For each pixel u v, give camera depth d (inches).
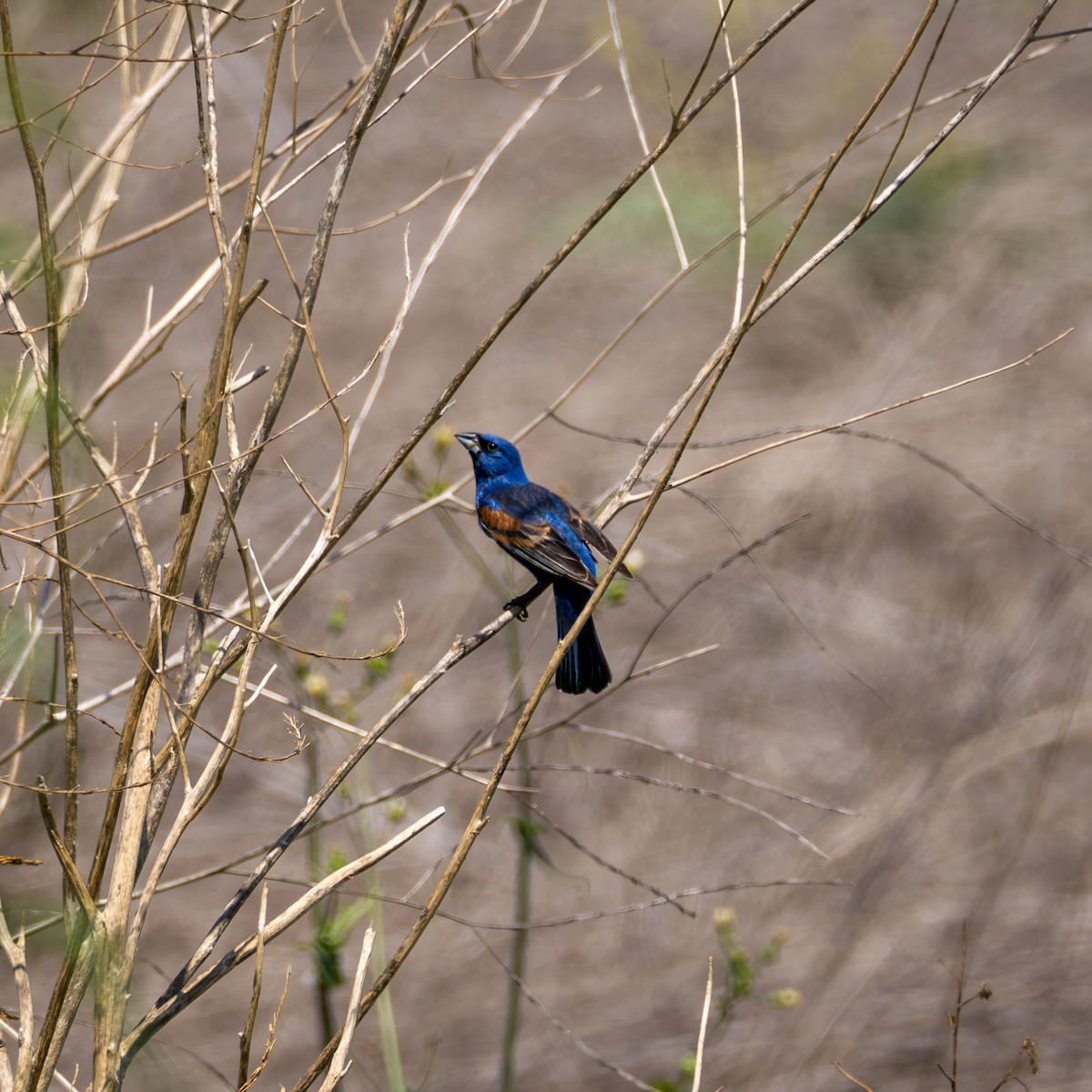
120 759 152.2
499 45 1150.3
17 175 596.1
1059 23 1127.0
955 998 464.1
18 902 192.2
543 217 995.9
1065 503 709.3
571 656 296.8
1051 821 543.2
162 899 532.7
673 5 1110.4
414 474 313.3
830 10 1160.8
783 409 817.5
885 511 724.7
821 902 519.2
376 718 599.2
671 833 564.7
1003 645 628.7
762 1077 437.7
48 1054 147.4
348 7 981.2
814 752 593.0
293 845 544.7
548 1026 468.4
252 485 767.1
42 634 212.7
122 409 804.6
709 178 989.8
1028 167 967.0
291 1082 441.7
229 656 168.7
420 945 513.7
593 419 824.3
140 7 219.9
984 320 853.8
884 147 1000.2
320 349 903.1
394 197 1039.6
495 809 570.6
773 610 673.0
